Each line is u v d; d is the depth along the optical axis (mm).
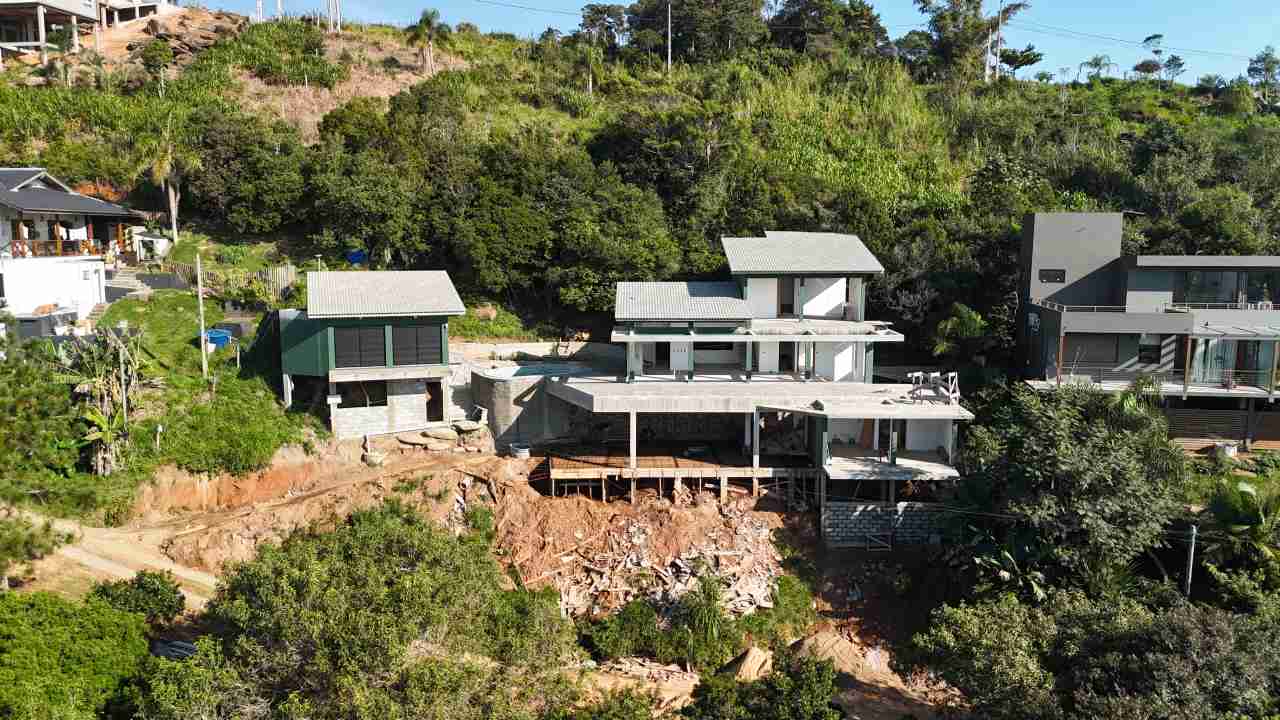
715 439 43656
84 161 56438
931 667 29594
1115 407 32688
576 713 23031
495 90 76000
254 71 74125
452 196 52188
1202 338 40031
